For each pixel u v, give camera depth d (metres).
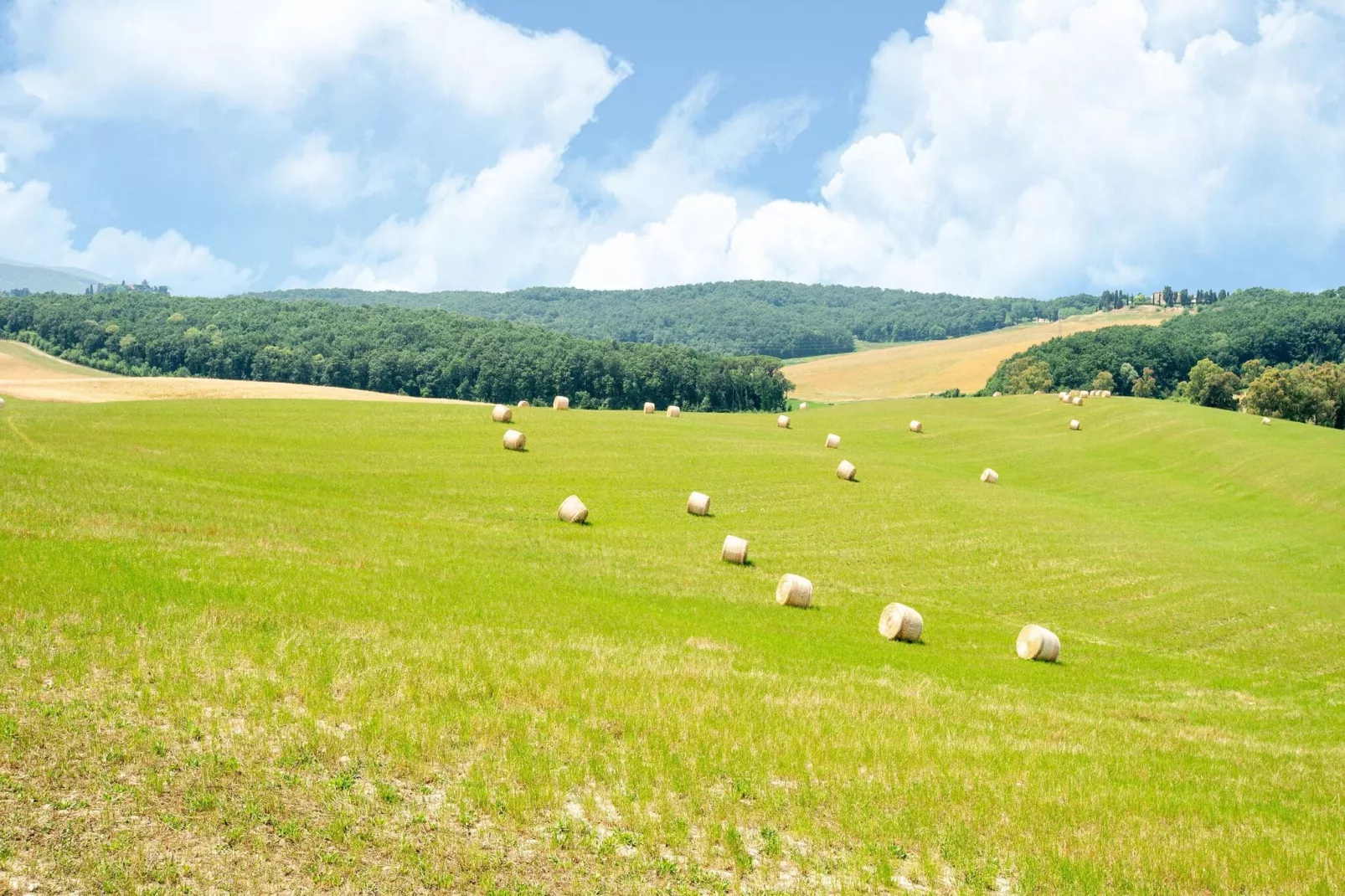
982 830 12.65
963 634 28.19
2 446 35.06
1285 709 22.89
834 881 11.11
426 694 14.77
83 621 15.71
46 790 10.54
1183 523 52.34
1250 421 81.56
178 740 12.07
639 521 38.69
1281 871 12.08
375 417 56.88
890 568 35.78
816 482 49.78
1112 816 13.41
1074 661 26.47
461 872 10.34
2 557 18.91
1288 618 33.00
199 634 15.94
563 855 10.90
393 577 23.81
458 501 38.16
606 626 22.14
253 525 27.52
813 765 14.21
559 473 45.78
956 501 48.19
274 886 9.66
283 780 11.58
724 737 14.71
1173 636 30.58
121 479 31.05
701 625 24.17
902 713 17.45
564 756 13.38
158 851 9.88
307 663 15.29
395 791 11.77
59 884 9.13
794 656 21.88
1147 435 76.88
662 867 10.89
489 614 21.42
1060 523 45.59
